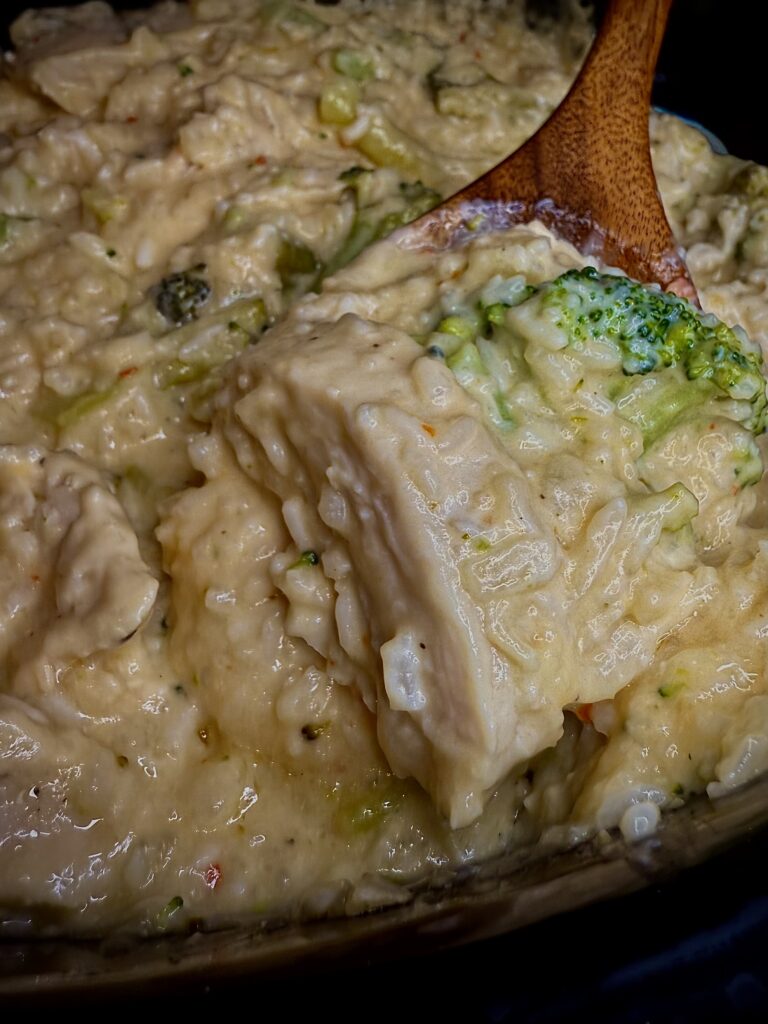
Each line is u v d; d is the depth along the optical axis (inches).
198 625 5.8
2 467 5.9
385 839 5.6
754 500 6.2
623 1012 4.1
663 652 5.5
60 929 5.4
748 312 7.0
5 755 5.5
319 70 7.7
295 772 5.7
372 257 6.5
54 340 6.4
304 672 5.6
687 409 5.8
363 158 7.5
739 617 5.5
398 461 4.9
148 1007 4.1
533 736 4.9
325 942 4.6
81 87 7.7
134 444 6.3
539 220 6.7
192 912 5.5
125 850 5.6
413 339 5.6
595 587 5.2
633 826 4.9
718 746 5.2
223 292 6.7
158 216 7.0
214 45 8.0
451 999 4.1
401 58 8.1
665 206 7.9
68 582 5.6
